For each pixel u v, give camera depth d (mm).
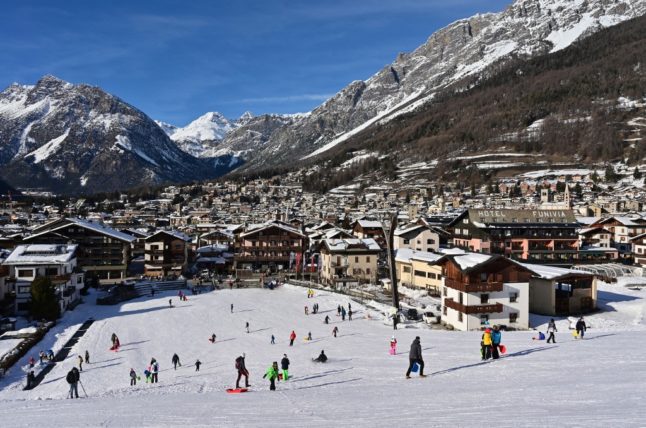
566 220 126938
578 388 23297
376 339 61781
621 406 18250
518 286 69750
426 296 97250
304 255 130250
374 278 117375
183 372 52656
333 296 99500
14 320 74062
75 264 98188
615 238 144750
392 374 37531
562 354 38188
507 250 122375
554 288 78812
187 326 76875
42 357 57938
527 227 123875
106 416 23109
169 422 20734
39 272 86438
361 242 118625
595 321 72188
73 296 95312
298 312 86562
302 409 22875
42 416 24328
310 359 49938
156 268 129500
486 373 31938
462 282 69938
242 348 62750
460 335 61438
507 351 42906
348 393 28000
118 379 51750
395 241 129375
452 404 21609
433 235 125875
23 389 48750
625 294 92375
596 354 37094
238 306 91938
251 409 23594
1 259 92250
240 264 134625
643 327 67250
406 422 18047
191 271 136375
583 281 80875
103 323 78688
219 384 41094
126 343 67438
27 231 147375
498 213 127625
